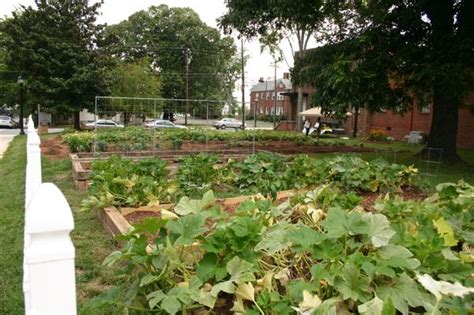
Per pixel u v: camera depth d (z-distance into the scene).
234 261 2.18
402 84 11.77
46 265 1.28
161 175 5.91
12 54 21.78
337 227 2.38
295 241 2.30
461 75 9.23
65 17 22.91
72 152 11.03
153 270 2.30
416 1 10.28
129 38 52.78
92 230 4.34
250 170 6.21
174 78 51.28
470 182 8.15
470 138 18.69
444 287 1.56
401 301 1.95
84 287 2.95
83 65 22.69
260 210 3.11
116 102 15.83
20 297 2.80
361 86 10.69
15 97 33.88
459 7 10.24
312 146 15.35
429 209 3.46
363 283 2.00
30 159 4.02
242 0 12.91
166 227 2.42
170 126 16.17
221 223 2.66
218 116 18.03
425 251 2.32
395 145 18.81
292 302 2.02
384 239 2.28
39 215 1.26
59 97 22.42
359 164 6.47
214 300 2.01
